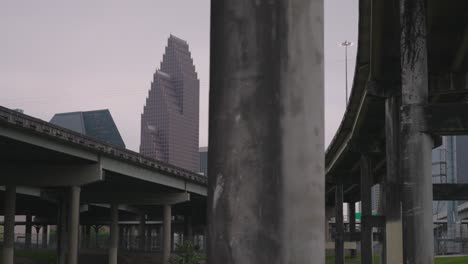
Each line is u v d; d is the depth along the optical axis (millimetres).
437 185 33188
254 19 4125
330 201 120875
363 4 26141
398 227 34250
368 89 33625
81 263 100250
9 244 61781
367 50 31188
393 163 33281
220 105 4176
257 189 4008
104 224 154750
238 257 3996
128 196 85000
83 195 84750
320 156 4148
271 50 4070
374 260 93562
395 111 33250
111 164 64000
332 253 127062
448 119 16031
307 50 4137
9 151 54500
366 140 53062
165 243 84812
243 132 4074
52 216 138750
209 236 4152
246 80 4098
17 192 85250
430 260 16016
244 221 4008
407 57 17281
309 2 4191
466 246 139250
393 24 27047
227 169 4094
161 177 76938
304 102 4082
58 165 61844
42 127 51250
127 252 110625
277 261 3938
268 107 4039
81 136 57500
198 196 96250
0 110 46000
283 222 3957
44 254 102812
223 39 4199
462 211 159625
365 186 52875
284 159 3998
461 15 25188
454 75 31125
